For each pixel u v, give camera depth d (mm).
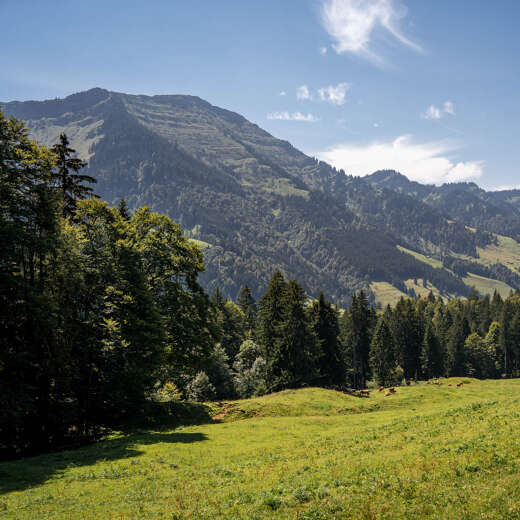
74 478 19047
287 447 23609
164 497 15391
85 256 30703
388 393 49906
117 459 22797
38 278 29062
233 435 28828
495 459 13031
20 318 25781
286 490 13680
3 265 24547
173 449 24734
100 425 32656
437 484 11898
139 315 32500
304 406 39875
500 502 9914
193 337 38500
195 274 41281
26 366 25797
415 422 24609
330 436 25984
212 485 16406
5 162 25922
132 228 36594
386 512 10570
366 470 14570
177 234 41406
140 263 36844
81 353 30188
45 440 27969
